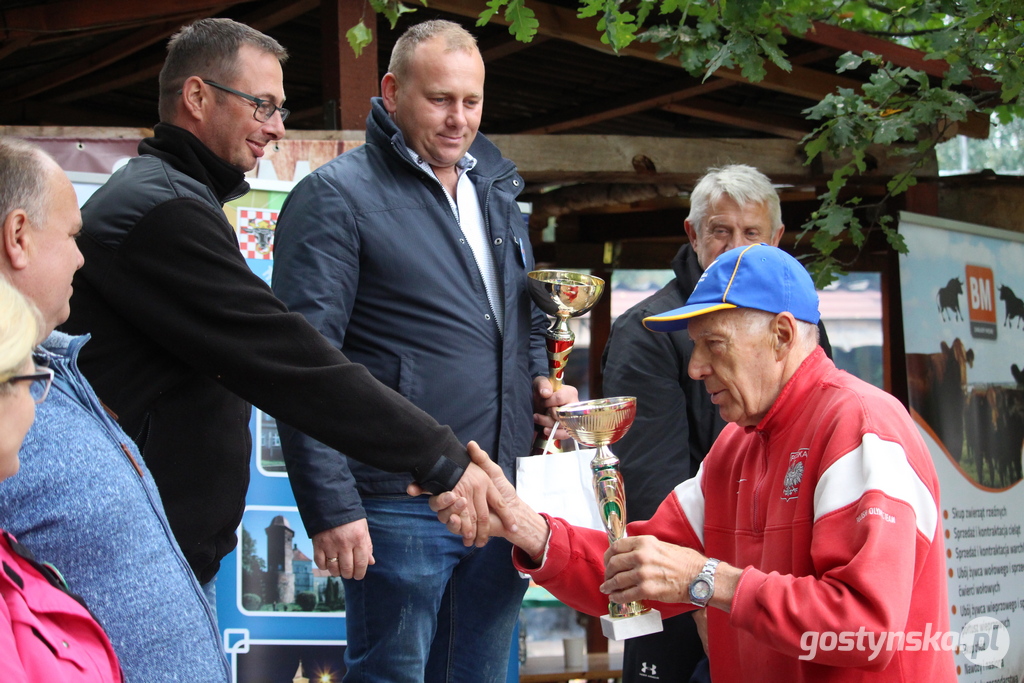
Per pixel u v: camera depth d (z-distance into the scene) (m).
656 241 6.72
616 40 2.72
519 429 2.61
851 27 4.40
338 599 3.09
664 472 2.91
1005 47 3.75
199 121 2.30
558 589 2.18
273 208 3.18
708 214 3.09
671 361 3.00
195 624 1.61
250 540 3.06
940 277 4.32
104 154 3.27
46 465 1.48
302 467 2.28
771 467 1.92
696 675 2.84
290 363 2.03
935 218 4.32
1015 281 4.55
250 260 3.15
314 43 4.93
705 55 3.75
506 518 2.15
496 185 2.73
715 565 1.79
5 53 4.18
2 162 1.64
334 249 2.40
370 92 3.69
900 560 1.65
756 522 1.95
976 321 4.40
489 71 5.28
